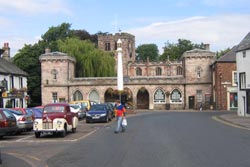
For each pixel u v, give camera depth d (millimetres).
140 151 15555
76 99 75125
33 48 79438
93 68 79562
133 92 74375
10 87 53844
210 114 49688
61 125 23109
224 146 16422
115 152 15570
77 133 25828
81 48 80875
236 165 11750
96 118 37125
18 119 25438
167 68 105375
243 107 44469
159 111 65250
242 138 19734
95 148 17250
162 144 17719
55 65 74625
